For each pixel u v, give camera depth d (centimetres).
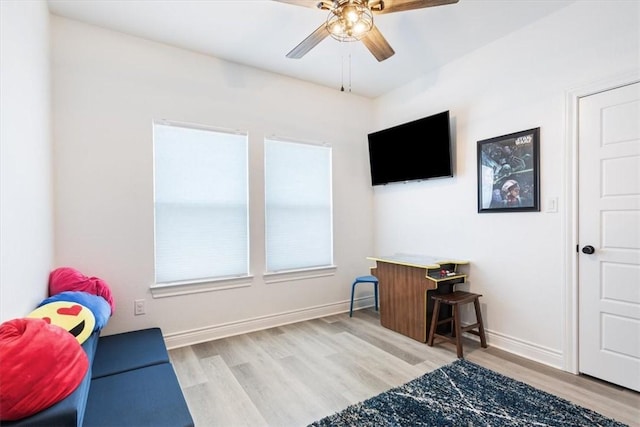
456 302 270
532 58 261
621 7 213
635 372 210
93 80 257
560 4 238
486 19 255
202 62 305
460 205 320
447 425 180
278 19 253
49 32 234
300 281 365
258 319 335
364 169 421
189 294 297
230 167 321
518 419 184
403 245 384
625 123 213
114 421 133
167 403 147
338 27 199
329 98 388
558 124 246
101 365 188
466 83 312
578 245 236
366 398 207
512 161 274
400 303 322
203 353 275
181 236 296
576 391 212
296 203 366
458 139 320
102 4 233
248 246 330
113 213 265
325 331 329
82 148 253
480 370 243
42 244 197
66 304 168
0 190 126
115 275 265
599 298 226
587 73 229
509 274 279
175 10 240
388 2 181
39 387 103
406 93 378
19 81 155
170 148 292
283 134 353
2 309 127
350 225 407
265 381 229
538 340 259
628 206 213
